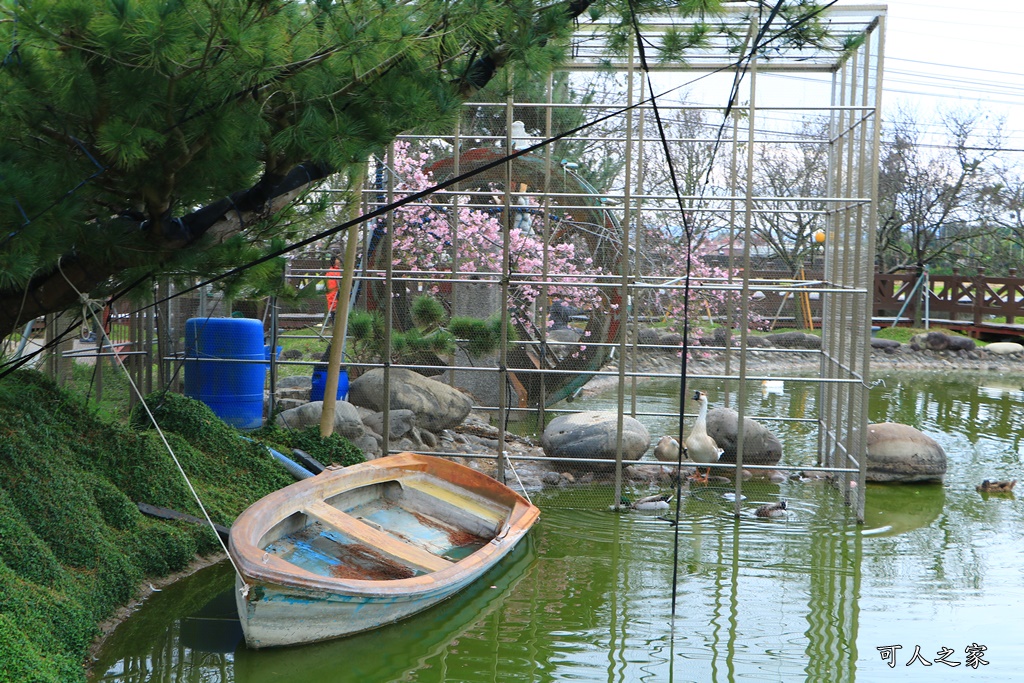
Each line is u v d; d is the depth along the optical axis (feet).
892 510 34.32
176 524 25.99
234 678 19.51
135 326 35.01
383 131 20.47
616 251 45.62
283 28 18.49
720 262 49.34
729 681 20.31
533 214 45.70
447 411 39.83
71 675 17.60
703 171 44.68
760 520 32.81
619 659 21.34
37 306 21.91
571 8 21.95
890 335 92.73
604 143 45.06
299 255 41.68
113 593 22.03
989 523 32.83
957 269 115.14
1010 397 64.59
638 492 36.22
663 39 23.72
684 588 26.04
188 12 17.03
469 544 27.25
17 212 17.69
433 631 22.77
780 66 37.09
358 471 27.02
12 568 19.58
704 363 65.26
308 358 53.93
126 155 17.52
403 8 18.93
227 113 18.97
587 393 56.24
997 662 21.39
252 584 19.40
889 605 24.90
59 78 17.52
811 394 61.31
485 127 40.81
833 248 38.99
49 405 25.88
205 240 22.16
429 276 44.04
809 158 41.24
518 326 44.78
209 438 30.48
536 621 23.53
